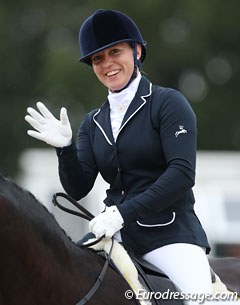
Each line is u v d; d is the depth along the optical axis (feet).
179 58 200.34
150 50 198.70
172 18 200.64
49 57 196.95
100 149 38.52
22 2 209.26
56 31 210.79
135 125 37.60
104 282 35.63
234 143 200.64
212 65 206.08
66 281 34.71
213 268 42.45
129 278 36.22
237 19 201.26
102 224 35.83
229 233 104.68
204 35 201.26
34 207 34.86
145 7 197.06
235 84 205.77
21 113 192.75
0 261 33.24
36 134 36.76
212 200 109.60
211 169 114.52
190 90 208.33
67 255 35.24
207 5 200.13
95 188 103.19
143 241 37.68
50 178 116.47
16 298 33.58
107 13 38.09
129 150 37.50
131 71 38.22
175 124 36.73
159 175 37.63
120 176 37.93
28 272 33.76
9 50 201.36
